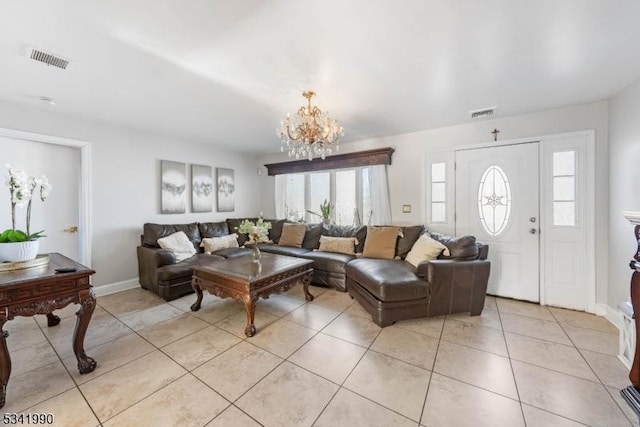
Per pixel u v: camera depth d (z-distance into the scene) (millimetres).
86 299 1780
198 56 1864
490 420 1364
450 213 3500
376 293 2424
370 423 1351
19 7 1373
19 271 1731
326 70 2064
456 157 3455
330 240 3990
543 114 2926
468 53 1841
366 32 1607
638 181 2154
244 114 3062
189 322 2518
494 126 3203
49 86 2330
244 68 2031
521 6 1399
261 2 1355
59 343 2145
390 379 1685
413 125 3455
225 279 2463
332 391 1579
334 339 2186
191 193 4383
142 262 3436
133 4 1362
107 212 3402
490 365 1825
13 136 2723
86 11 1414
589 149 2699
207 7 1388
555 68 2039
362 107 2838
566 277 2836
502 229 3168
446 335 2246
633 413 1398
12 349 2055
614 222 2484
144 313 2730
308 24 1530
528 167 3016
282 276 2674
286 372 1757
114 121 3311
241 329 2371
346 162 4301
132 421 1367
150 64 1968
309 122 2611
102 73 2098
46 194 2043
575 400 1499
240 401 1503
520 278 3074
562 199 2848
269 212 5445
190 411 1431
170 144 4082
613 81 2240
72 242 3311
